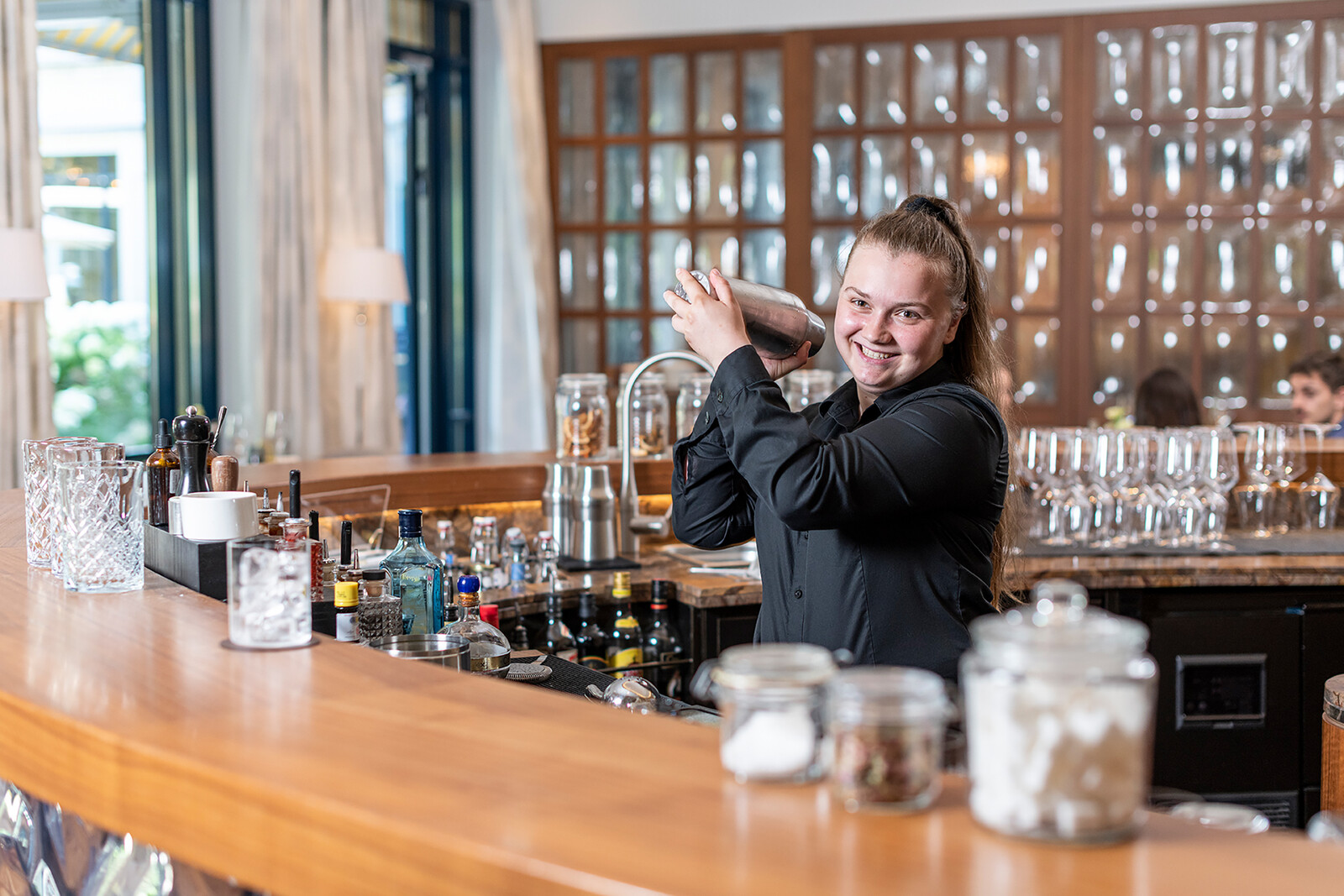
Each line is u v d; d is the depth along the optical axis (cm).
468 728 108
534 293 669
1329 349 612
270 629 136
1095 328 631
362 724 109
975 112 630
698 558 314
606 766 99
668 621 287
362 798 92
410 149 714
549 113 677
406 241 715
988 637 84
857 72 637
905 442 155
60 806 115
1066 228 627
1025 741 83
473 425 761
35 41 482
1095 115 620
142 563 172
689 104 658
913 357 169
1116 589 296
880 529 166
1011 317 634
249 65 582
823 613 170
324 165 621
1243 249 616
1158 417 437
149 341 579
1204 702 295
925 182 636
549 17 670
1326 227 609
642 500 341
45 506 188
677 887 77
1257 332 619
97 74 548
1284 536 338
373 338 646
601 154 671
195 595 166
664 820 88
